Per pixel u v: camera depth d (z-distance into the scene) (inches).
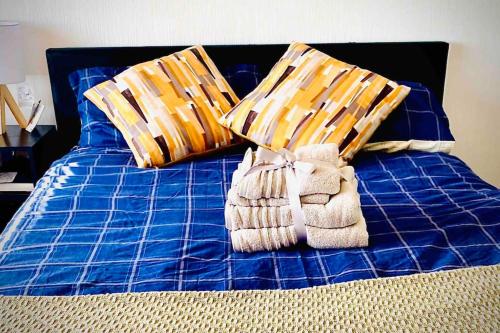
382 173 73.4
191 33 94.4
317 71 81.5
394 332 40.6
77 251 53.3
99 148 82.1
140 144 76.2
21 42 87.1
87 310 43.2
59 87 92.0
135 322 41.8
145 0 91.7
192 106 80.3
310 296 45.0
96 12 91.9
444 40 97.8
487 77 101.4
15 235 56.9
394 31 96.5
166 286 47.0
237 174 60.6
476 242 54.1
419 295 44.9
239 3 92.7
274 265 50.8
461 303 43.8
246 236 53.1
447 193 66.8
